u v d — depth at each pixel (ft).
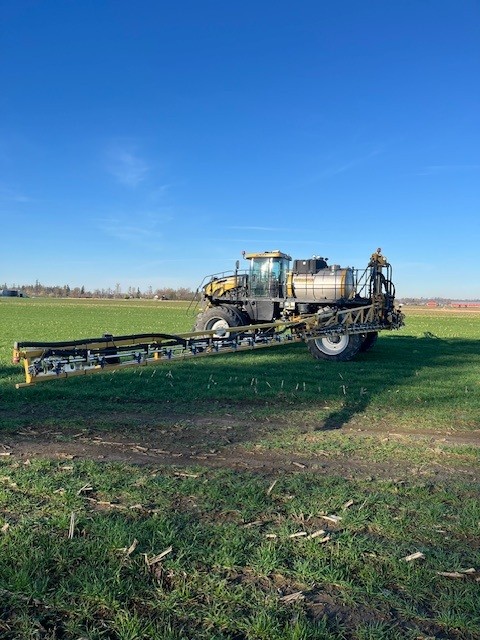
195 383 29.50
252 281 47.98
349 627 8.47
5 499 12.97
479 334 76.33
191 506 12.84
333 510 12.67
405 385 30.48
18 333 65.62
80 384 28.63
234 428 20.74
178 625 8.44
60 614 8.67
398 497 13.67
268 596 9.18
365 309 44.27
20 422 20.98
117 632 8.25
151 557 10.24
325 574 9.80
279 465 16.28
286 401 25.75
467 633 8.41
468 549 10.96
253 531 11.49
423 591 9.43
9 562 10.00
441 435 20.36
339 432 20.43
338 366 38.32
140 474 14.97
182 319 105.40
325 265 48.44
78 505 12.63
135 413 22.94
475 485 14.65
